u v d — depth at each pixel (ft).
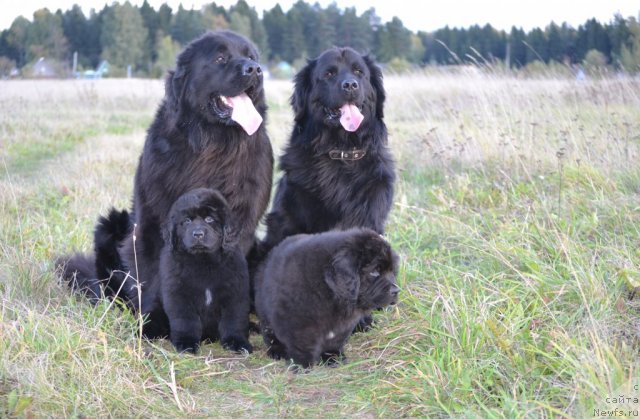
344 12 130.31
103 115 64.75
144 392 11.69
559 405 11.16
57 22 129.49
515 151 25.98
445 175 26.25
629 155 23.43
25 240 19.69
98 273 16.88
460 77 42.45
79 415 10.94
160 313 15.48
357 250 13.37
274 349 14.51
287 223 17.70
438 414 11.19
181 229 14.24
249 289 15.80
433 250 19.33
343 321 13.79
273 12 139.33
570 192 21.42
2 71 107.04
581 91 33.01
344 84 16.69
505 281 15.65
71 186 29.09
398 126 39.09
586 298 14.19
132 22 136.15
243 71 15.05
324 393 12.46
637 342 12.84
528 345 12.41
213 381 12.87
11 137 45.83
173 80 15.70
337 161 17.30
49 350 12.09
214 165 15.48
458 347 12.85
